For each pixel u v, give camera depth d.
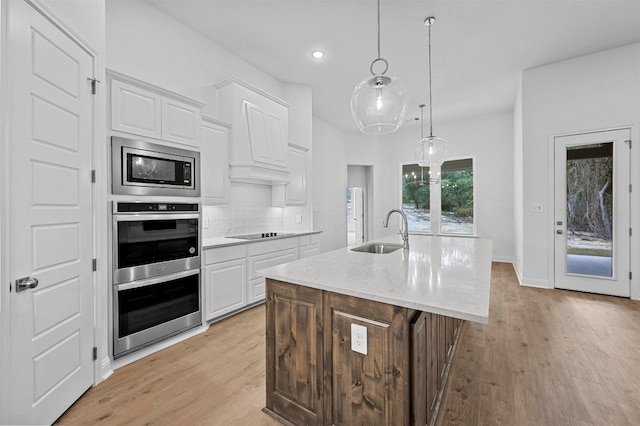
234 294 2.97
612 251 3.56
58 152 1.54
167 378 1.93
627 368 2.01
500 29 3.11
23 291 1.35
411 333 1.19
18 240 1.32
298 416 1.51
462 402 1.69
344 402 1.34
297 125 4.48
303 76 4.20
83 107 1.74
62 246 1.57
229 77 3.20
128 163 2.10
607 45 3.42
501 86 4.60
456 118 6.22
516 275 4.73
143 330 2.18
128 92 2.12
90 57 1.81
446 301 1.10
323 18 2.91
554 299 3.50
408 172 7.04
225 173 3.14
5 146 1.27
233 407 1.66
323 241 6.31
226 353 2.27
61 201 1.57
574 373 1.97
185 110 2.53
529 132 4.04
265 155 3.51
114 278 2.01
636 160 3.39
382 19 2.93
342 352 1.35
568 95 3.77
